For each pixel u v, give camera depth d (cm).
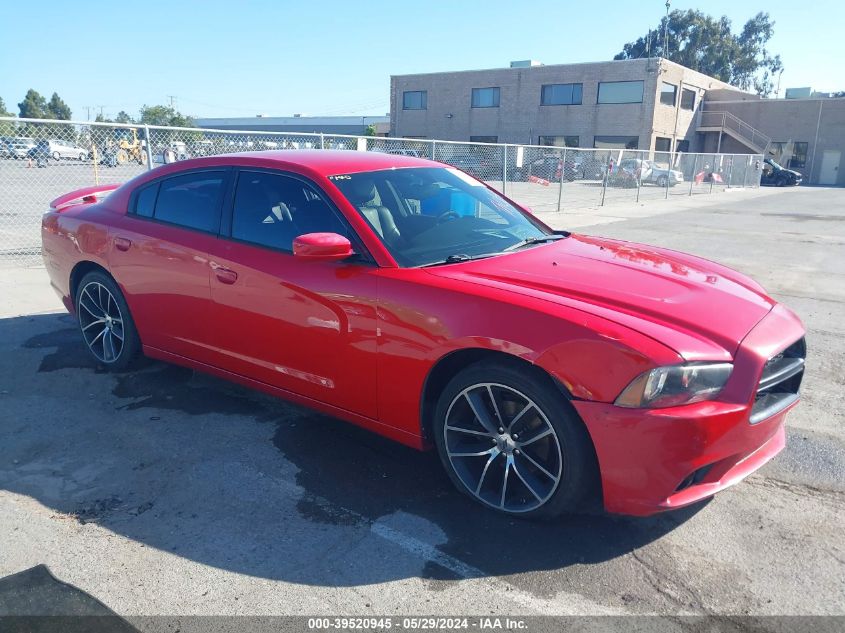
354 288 320
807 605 244
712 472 269
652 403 251
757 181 3734
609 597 248
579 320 265
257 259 358
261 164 381
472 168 1638
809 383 476
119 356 460
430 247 340
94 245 450
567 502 278
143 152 967
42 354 506
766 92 8775
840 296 762
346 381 332
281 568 264
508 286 296
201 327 395
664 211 1900
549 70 4103
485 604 244
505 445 292
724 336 270
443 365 304
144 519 297
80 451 359
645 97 3828
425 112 4662
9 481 328
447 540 283
